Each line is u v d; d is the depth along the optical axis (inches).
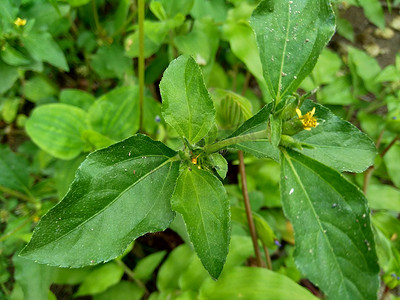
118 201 4.4
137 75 12.8
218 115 8.0
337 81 12.0
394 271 8.9
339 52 15.0
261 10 4.6
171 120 4.6
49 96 12.1
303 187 4.2
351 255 4.1
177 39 10.2
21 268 7.7
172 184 4.7
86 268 9.1
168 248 11.1
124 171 4.4
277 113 4.5
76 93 10.9
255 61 10.2
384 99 12.1
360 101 12.4
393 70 11.7
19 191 10.2
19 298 8.9
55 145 9.4
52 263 4.1
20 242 9.4
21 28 8.8
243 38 10.3
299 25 4.6
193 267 8.9
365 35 15.4
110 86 13.1
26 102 12.8
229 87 12.2
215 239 4.3
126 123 9.9
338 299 4.0
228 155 10.4
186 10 10.1
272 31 4.6
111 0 12.7
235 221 9.7
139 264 9.6
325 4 4.5
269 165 10.8
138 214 4.5
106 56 11.8
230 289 8.0
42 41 9.0
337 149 5.1
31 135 9.3
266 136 4.7
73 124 9.7
